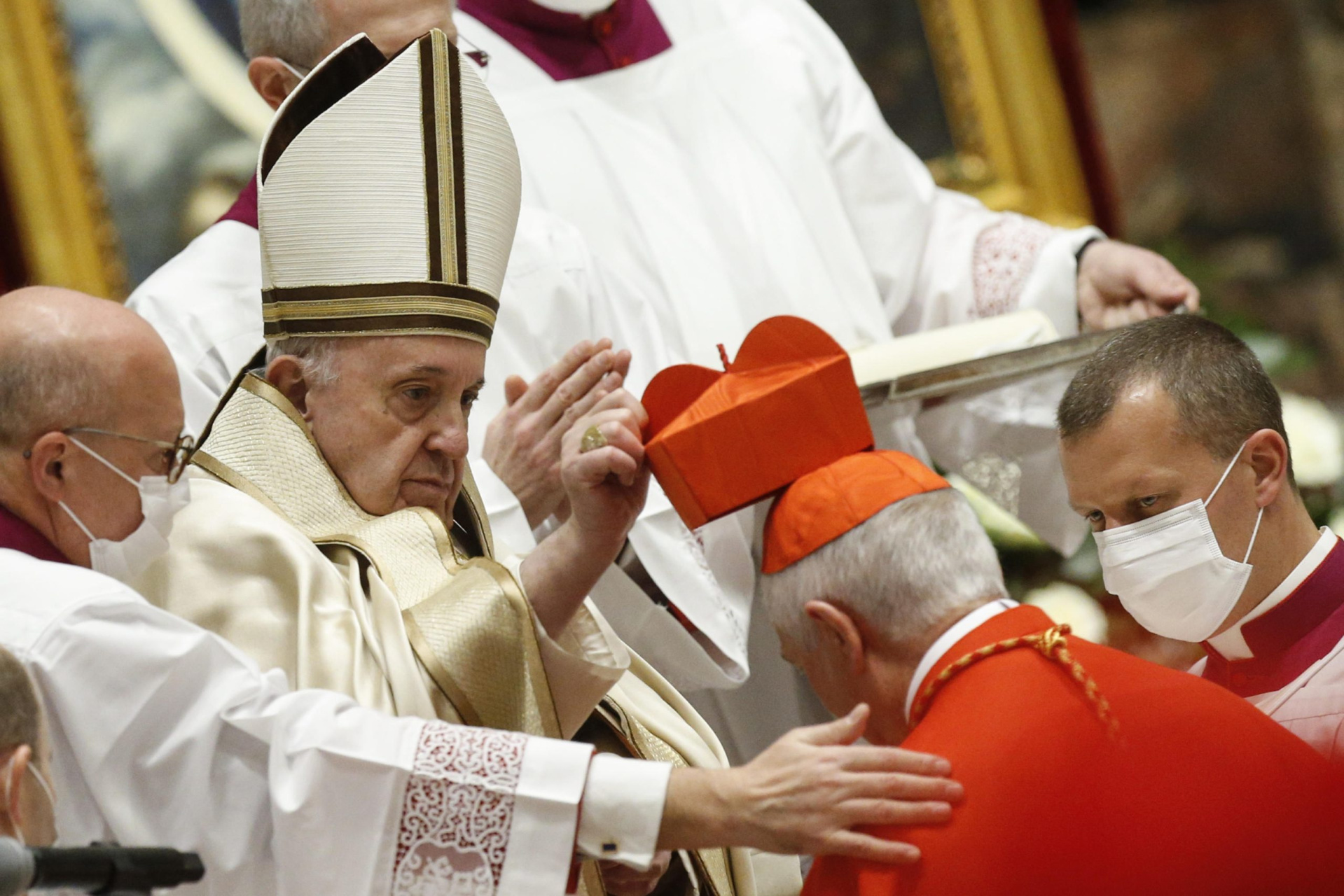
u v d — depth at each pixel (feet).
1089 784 26.04
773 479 29.22
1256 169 127.95
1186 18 128.98
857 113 55.77
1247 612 32.45
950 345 44.21
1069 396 32.81
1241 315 66.44
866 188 55.11
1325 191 126.82
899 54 74.74
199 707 26.99
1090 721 26.55
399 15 40.93
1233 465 31.53
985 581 28.07
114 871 22.13
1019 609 27.99
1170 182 128.77
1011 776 25.99
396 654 29.96
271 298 33.01
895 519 28.09
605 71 51.44
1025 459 44.45
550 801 26.68
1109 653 27.94
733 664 41.50
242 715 27.07
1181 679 27.63
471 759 27.02
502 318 43.04
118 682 26.50
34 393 28.25
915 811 25.64
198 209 63.05
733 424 29.09
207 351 41.11
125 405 28.63
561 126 49.73
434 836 26.76
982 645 27.40
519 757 27.07
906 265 55.01
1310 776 26.53
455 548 32.91
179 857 23.20
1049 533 45.98
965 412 44.04
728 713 44.45
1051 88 75.82
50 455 28.25
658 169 50.11
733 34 54.13
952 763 26.22
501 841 26.66
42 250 61.00
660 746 34.60
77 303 29.14
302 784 26.68
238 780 27.12
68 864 21.62
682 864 34.01
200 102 63.57
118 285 61.82
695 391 30.76
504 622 30.45
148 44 63.26
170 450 29.27
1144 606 32.60
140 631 26.86
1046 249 54.03
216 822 26.89
